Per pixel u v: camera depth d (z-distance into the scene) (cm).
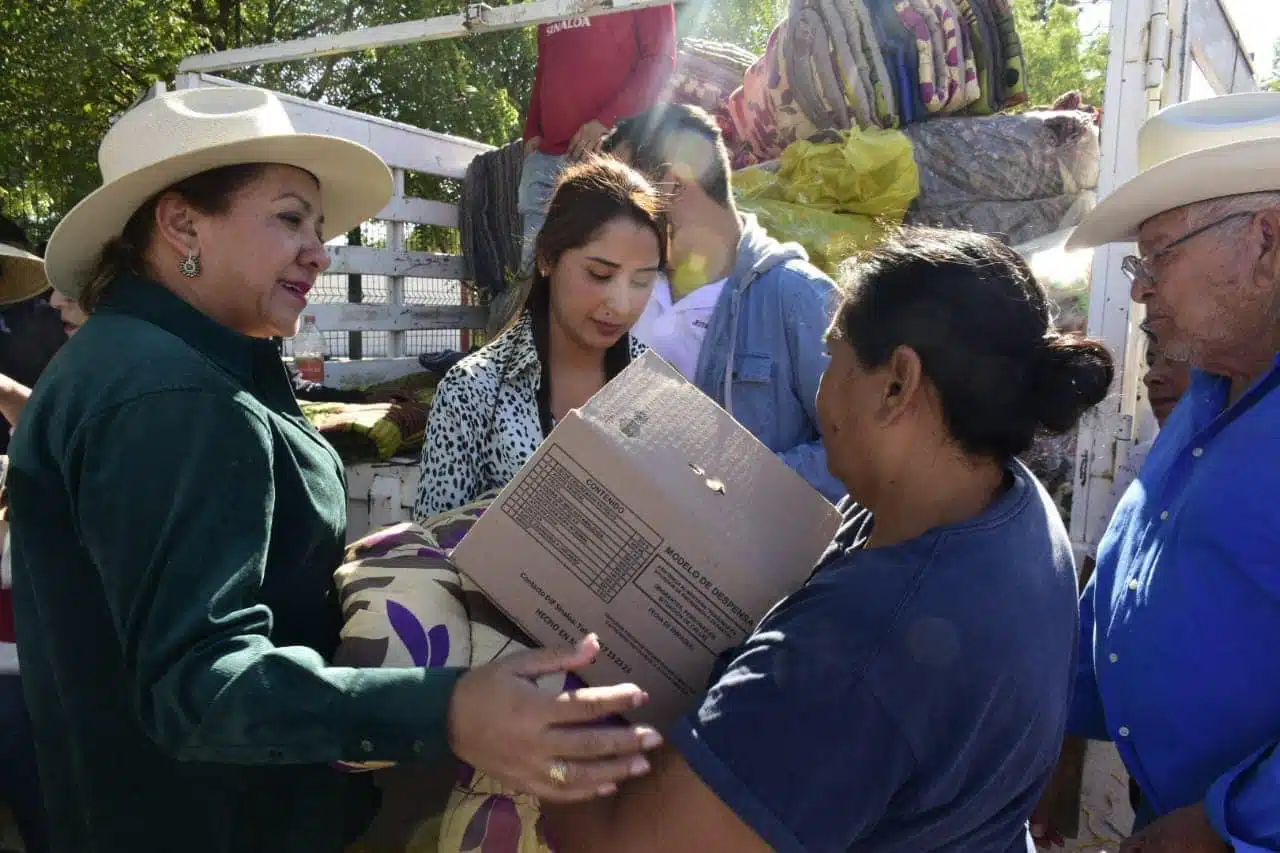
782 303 227
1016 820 123
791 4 393
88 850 139
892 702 103
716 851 104
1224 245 164
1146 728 170
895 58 381
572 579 135
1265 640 154
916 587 108
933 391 116
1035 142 363
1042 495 130
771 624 113
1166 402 231
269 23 1378
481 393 217
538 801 127
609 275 206
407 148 507
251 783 139
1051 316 122
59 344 348
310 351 461
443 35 357
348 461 324
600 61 441
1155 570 169
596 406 142
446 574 146
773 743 102
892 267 118
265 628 118
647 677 134
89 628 132
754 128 432
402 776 156
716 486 139
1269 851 143
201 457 118
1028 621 112
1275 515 152
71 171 953
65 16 850
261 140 138
